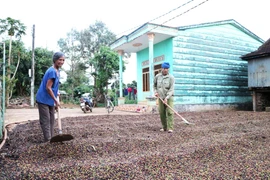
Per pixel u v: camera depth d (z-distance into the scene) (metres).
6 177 2.15
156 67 12.16
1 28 15.66
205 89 11.90
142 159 2.62
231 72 13.00
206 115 8.62
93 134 4.39
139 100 13.80
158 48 11.97
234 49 13.22
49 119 3.67
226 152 3.01
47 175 2.15
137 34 10.81
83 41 25.00
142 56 13.53
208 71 12.05
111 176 2.15
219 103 12.40
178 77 11.01
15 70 16.27
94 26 25.58
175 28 10.66
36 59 19.11
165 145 3.47
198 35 11.78
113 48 13.27
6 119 7.39
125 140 3.69
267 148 3.24
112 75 18.39
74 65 24.58
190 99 11.35
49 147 3.05
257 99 11.59
